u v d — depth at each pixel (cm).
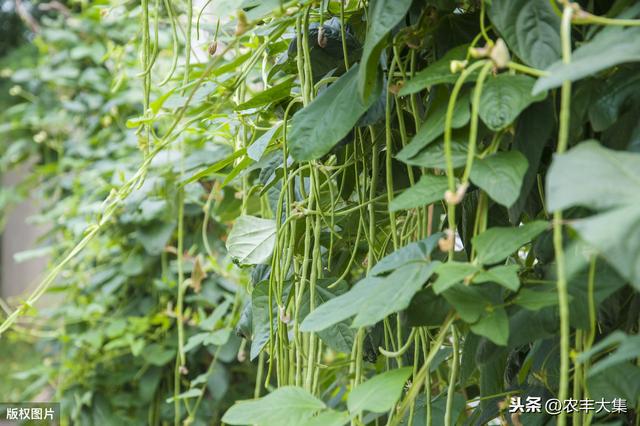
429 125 88
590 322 82
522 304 82
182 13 183
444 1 92
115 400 212
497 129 83
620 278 82
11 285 509
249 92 149
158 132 228
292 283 111
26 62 302
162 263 207
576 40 88
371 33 88
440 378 127
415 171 113
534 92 75
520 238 81
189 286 208
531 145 86
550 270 88
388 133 98
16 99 417
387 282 84
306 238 109
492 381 104
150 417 206
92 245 218
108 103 242
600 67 73
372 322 81
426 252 86
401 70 96
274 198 125
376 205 121
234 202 161
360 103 93
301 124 95
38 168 270
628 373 84
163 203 182
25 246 505
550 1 81
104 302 221
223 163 118
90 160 262
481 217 87
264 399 90
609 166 71
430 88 97
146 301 218
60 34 265
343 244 125
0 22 538
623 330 92
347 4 112
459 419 117
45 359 246
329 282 112
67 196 268
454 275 80
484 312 82
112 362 219
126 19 259
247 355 199
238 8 98
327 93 97
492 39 94
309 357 107
